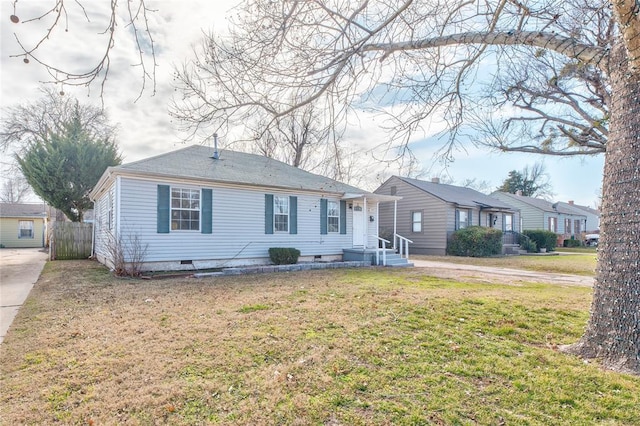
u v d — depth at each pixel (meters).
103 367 3.67
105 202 13.48
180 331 4.78
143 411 2.85
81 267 12.71
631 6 3.02
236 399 3.02
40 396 3.11
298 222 14.37
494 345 4.20
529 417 2.72
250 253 12.99
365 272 11.51
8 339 4.59
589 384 3.20
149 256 10.84
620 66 3.63
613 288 3.62
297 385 3.25
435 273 11.46
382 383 3.27
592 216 44.91
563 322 5.12
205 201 11.98
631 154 3.53
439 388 3.17
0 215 28.53
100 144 18.33
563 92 8.21
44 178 17.22
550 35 4.00
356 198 15.72
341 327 4.86
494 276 10.95
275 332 4.66
